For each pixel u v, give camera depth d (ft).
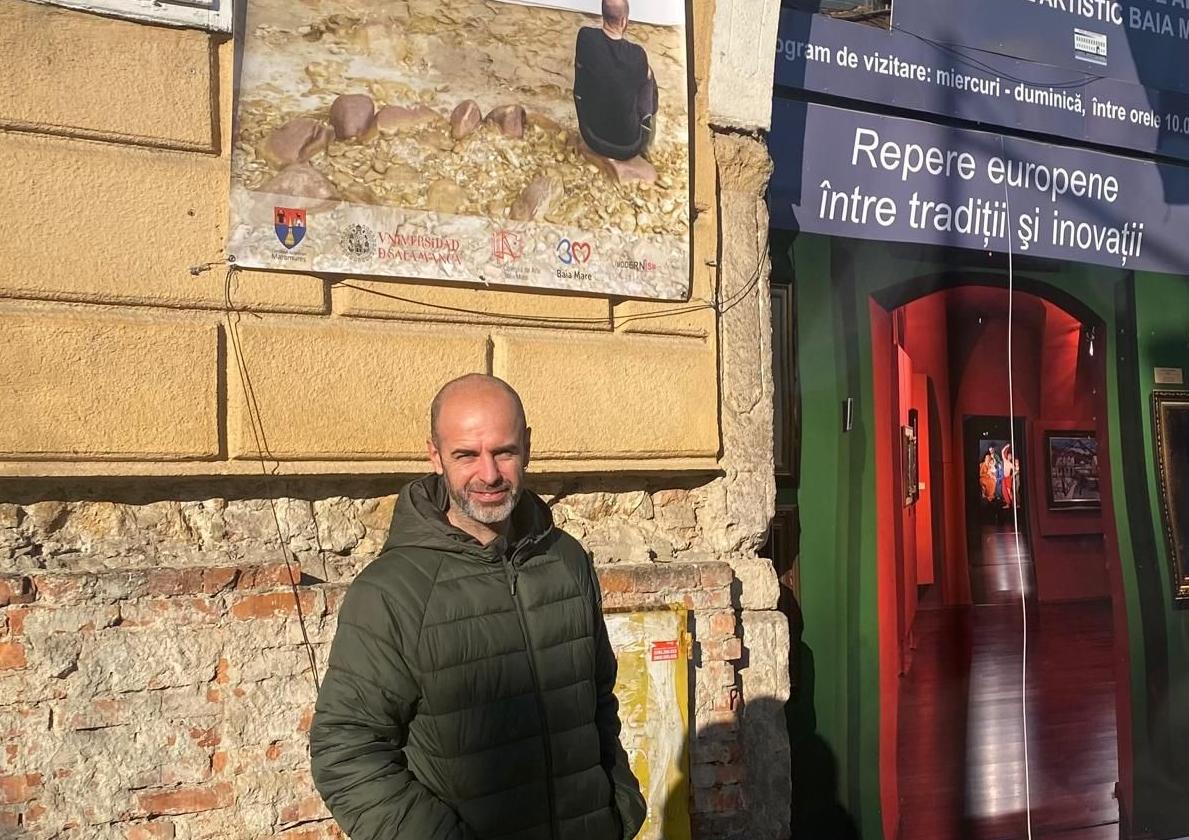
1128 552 19.94
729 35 15.44
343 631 8.39
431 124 13.46
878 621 17.69
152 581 11.83
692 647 14.47
